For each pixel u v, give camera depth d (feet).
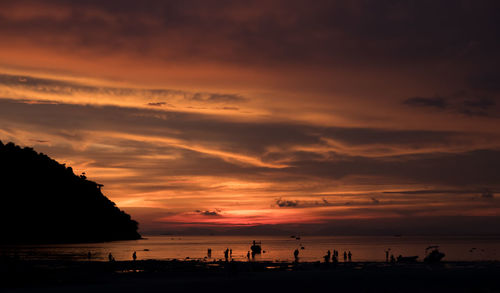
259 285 155.12
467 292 146.41
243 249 556.51
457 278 173.88
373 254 425.28
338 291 145.59
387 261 292.40
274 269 221.05
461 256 375.45
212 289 147.13
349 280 167.22
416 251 490.90
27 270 219.41
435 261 266.77
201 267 235.61
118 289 145.89
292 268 226.17
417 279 170.81
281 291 144.66
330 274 185.68
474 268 217.77
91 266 243.60
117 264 258.37
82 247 566.36
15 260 293.64
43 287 152.56
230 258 336.08
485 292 144.87
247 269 219.82
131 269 223.71
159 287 150.51
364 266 240.73
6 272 206.69
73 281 168.25
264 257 362.94
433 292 145.59
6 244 650.84
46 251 449.89
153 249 541.34
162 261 287.48
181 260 303.07
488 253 437.17
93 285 155.74
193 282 161.07
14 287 152.66
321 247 645.92
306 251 499.10
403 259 285.23
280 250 539.29
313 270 213.25
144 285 154.61
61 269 224.94
